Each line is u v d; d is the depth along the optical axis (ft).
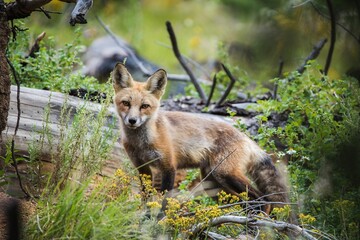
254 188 41.27
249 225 32.40
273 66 49.70
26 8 34.09
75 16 30.89
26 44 50.55
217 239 32.09
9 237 26.61
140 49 74.28
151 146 39.68
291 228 31.04
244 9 48.03
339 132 38.52
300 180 39.24
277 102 47.16
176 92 67.87
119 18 70.69
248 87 65.26
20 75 47.06
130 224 31.35
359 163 33.37
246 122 48.73
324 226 35.06
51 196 31.30
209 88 63.31
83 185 31.19
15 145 38.96
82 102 43.57
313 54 50.67
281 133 44.70
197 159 41.68
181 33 87.15
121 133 40.29
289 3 46.34
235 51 57.16
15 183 36.47
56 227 29.12
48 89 47.06
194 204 37.96
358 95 44.80
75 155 35.68
